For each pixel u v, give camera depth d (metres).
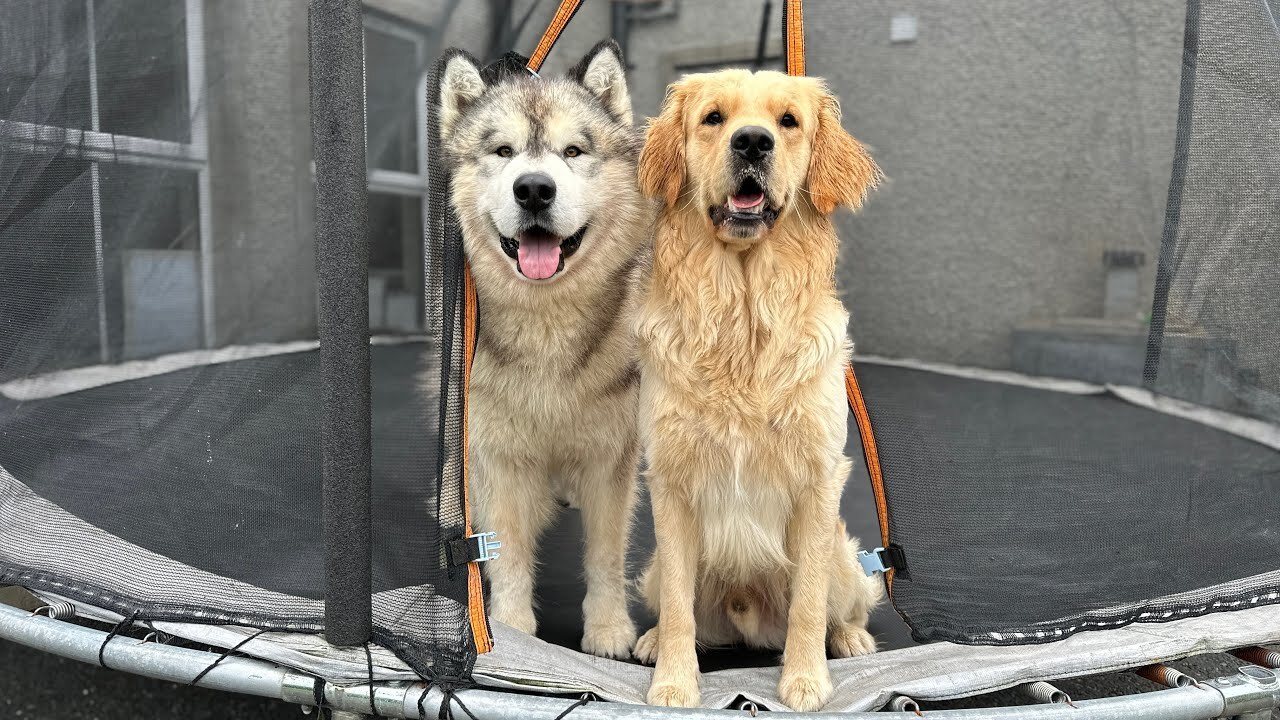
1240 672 0.96
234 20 2.54
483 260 1.24
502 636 1.04
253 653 0.93
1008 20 3.58
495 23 3.38
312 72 0.86
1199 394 2.28
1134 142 3.42
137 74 1.57
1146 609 1.01
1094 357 3.33
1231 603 1.01
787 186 0.99
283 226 2.67
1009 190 3.68
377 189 3.84
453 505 0.97
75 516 1.20
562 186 1.17
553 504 1.36
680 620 1.01
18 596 1.18
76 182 1.42
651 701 0.95
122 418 1.28
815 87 1.09
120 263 1.87
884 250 3.96
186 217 2.25
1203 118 1.16
